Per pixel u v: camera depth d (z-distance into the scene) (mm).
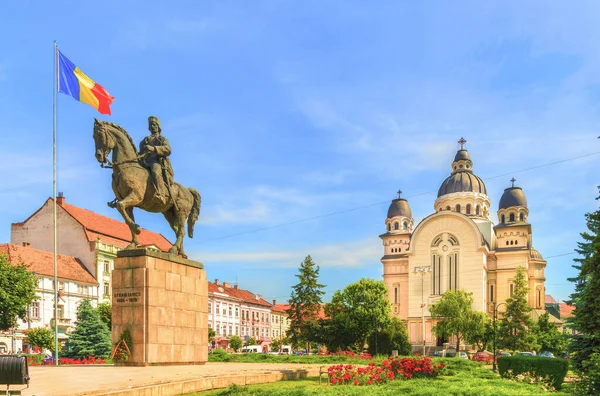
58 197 74188
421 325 90438
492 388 16234
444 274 90875
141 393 12477
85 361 25688
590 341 18422
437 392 14648
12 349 54469
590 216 18312
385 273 101500
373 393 14406
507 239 94312
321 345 73500
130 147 18484
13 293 42156
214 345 88375
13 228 73875
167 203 19469
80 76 25234
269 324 118375
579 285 37531
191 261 20125
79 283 67125
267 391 13734
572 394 16297
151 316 17453
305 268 78125
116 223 82125
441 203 100438
